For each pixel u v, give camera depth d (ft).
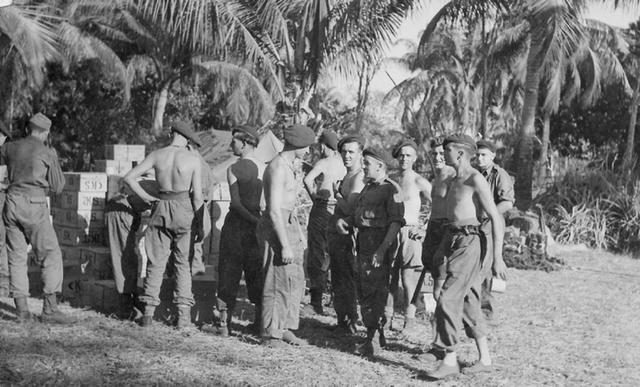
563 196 65.67
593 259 53.42
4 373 18.83
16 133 92.48
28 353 20.72
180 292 24.70
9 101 72.33
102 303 26.55
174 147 24.76
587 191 65.87
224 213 32.07
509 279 41.86
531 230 54.13
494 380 21.02
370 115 106.22
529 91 66.80
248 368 20.74
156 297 24.56
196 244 26.99
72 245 29.68
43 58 53.26
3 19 49.03
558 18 56.13
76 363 20.12
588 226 61.67
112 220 25.72
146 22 85.46
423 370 21.54
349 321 25.44
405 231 25.86
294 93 47.47
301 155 23.09
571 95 108.17
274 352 22.54
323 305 30.42
